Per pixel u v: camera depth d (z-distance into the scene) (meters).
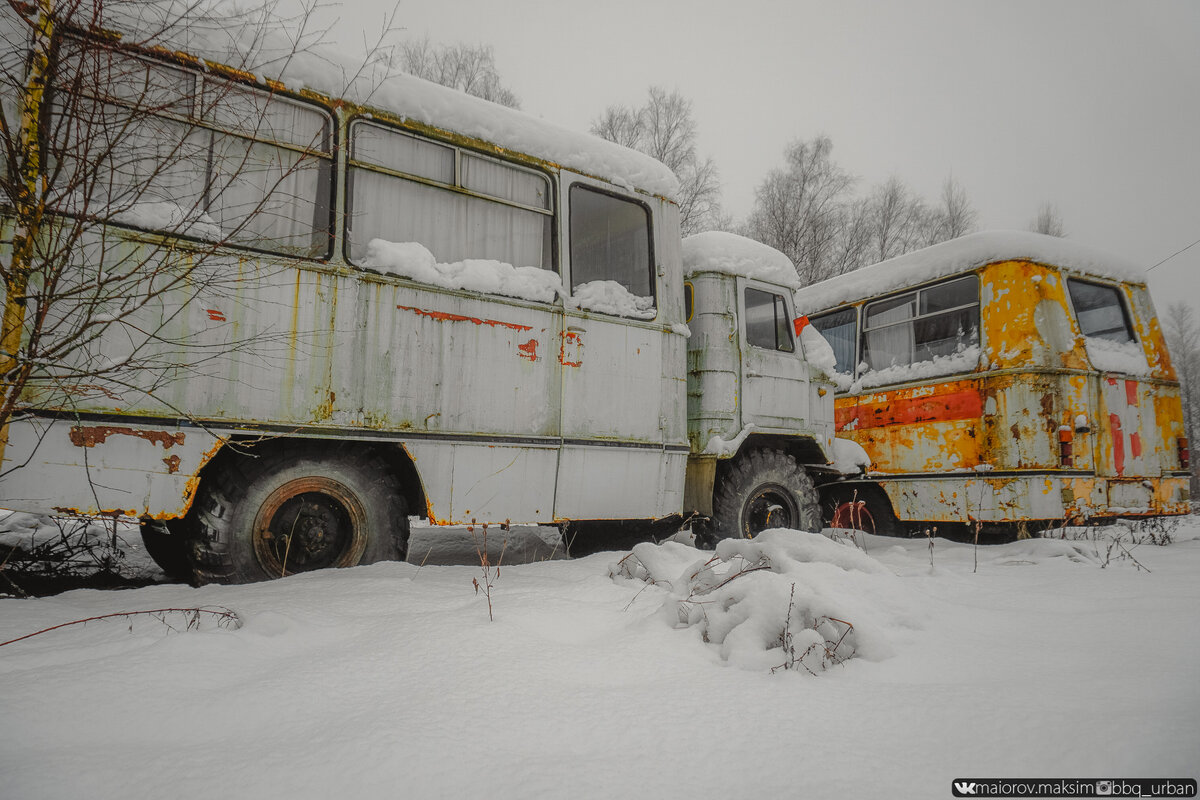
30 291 2.93
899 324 7.72
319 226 3.84
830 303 8.55
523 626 2.58
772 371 6.06
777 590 2.59
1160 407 7.24
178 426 3.30
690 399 5.77
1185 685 2.06
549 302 4.66
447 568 3.92
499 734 1.68
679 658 2.32
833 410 6.57
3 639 2.25
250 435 3.54
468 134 4.47
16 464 2.96
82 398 3.07
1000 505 6.47
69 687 1.79
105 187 3.11
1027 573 4.17
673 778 1.51
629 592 3.24
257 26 3.28
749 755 1.63
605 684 2.09
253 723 1.73
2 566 3.36
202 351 3.38
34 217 2.54
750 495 5.77
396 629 2.42
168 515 3.26
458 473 4.17
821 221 20.67
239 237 3.54
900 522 7.67
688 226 19.08
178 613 2.59
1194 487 26.48
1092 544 5.58
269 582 3.28
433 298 4.16
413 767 1.50
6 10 2.82
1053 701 1.95
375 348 3.92
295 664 2.09
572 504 4.65
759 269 6.15
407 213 4.20
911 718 1.84
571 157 4.95
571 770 1.51
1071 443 6.42
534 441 4.48
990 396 6.63
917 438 7.25
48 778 1.40
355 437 3.81
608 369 4.92
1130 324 7.28
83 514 3.08
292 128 3.81
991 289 6.80
